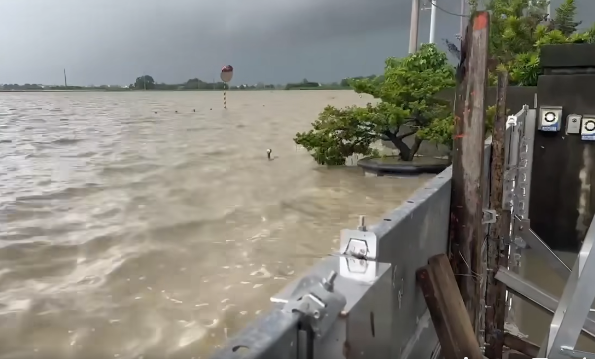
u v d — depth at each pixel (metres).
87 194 17.28
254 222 13.05
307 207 14.56
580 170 7.16
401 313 2.95
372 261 2.05
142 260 10.31
